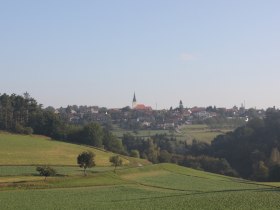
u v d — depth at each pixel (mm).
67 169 117875
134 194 74000
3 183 76812
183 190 87000
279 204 57531
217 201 60625
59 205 57000
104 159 147750
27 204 56969
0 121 199500
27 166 118438
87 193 72875
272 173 153750
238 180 125938
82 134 193250
